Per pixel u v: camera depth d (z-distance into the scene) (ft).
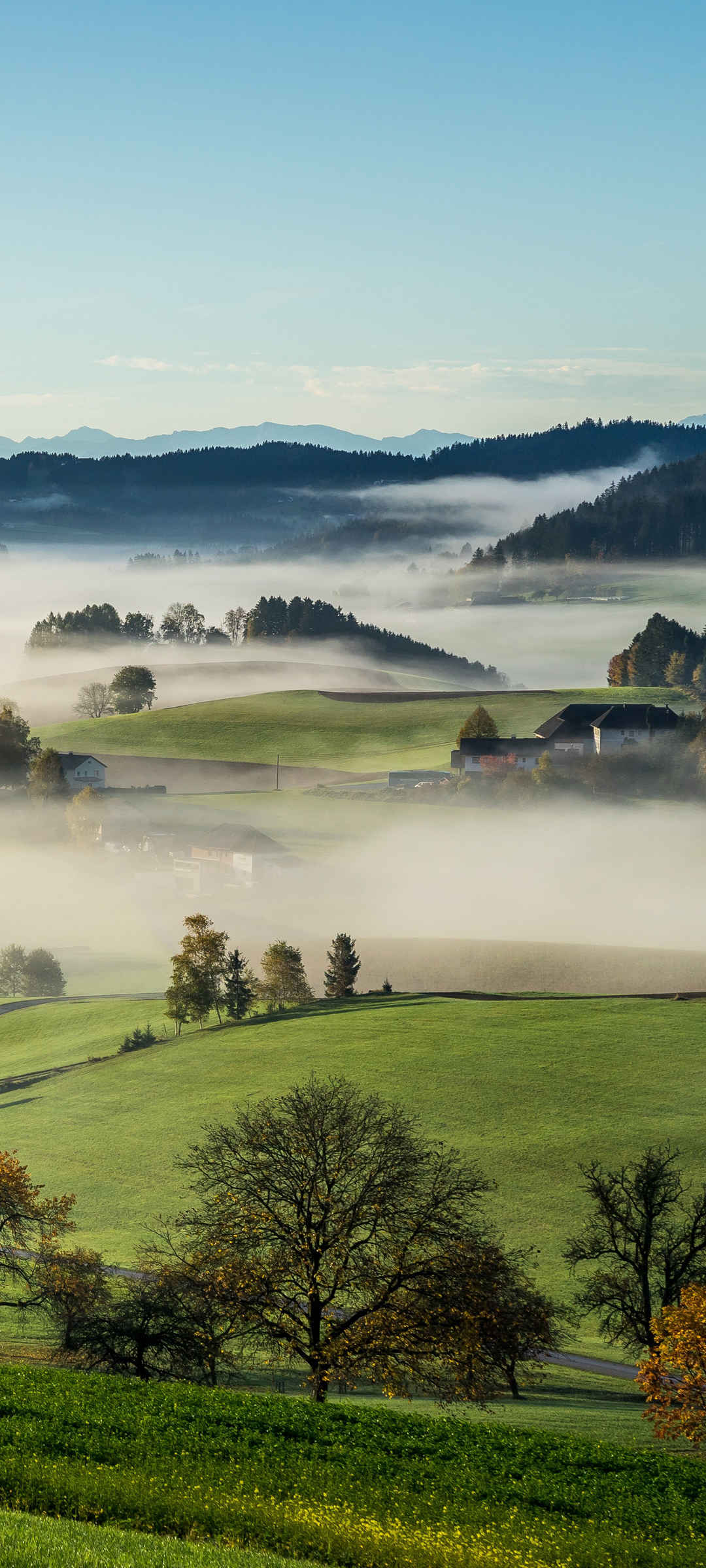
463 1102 377.09
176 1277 187.21
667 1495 124.57
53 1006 555.28
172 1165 349.00
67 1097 415.03
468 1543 109.09
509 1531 112.78
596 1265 283.38
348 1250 189.16
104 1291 201.46
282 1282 185.98
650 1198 242.99
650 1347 191.11
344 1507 114.32
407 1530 110.42
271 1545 106.22
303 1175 196.54
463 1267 181.88
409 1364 180.96
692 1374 162.91
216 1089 406.21
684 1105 366.43
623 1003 475.31
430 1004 488.44
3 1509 108.58
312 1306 184.65
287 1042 447.42
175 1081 418.31
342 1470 123.75
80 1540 96.22
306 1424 136.67
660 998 483.51
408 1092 387.14
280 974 517.96
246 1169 198.90
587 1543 110.93
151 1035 474.49
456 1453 132.36
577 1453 134.72
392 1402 200.64
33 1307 238.89
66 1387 143.84
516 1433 140.77
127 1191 334.85
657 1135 347.97
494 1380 208.23
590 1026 442.91
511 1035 436.35
